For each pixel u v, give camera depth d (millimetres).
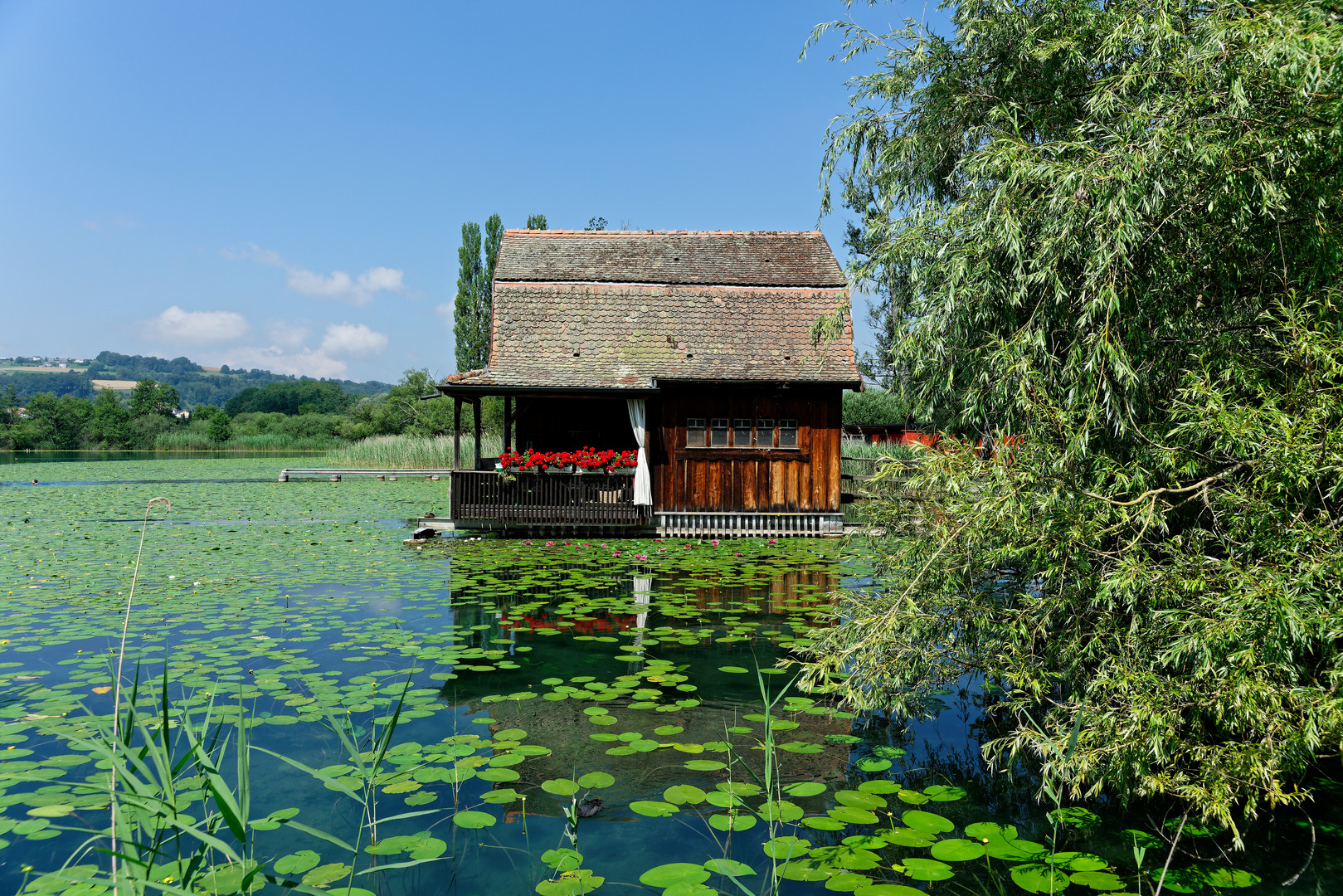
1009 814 3133
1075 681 3471
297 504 17328
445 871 2646
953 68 4602
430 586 8117
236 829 2271
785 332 13961
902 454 4824
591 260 15078
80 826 2982
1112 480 3459
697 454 13344
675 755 3713
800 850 2803
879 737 4027
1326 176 3113
